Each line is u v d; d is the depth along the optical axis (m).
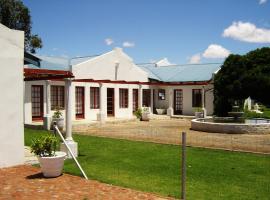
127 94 29.22
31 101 22.02
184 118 29.16
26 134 17.78
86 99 25.33
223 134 18.36
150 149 13.63
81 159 11.58
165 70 35.97
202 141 15.78
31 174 9.09
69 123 11.98
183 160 7.02
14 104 10.15
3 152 9.91
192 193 7.88
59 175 8.93
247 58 25.38
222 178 9.27
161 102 32.91
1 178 8.66
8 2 30.45
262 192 8.03
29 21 32.28
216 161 11.41
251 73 24.44
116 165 10.72
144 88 30.94
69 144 11.70
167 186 8.41
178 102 32.28
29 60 11.54
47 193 7.39
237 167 10.55
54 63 25.89
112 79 27.91
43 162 8.63
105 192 7.47
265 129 18.58
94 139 16.44
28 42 32.72
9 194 7.34
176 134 18.41
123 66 29.03
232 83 25.50
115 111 27.78
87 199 6.96
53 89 23.09
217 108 28.12
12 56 10.09
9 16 30.72
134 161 11.35
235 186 8.52
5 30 9.91
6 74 9.97
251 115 29.08
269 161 11.44
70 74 11.99
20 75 10.27
